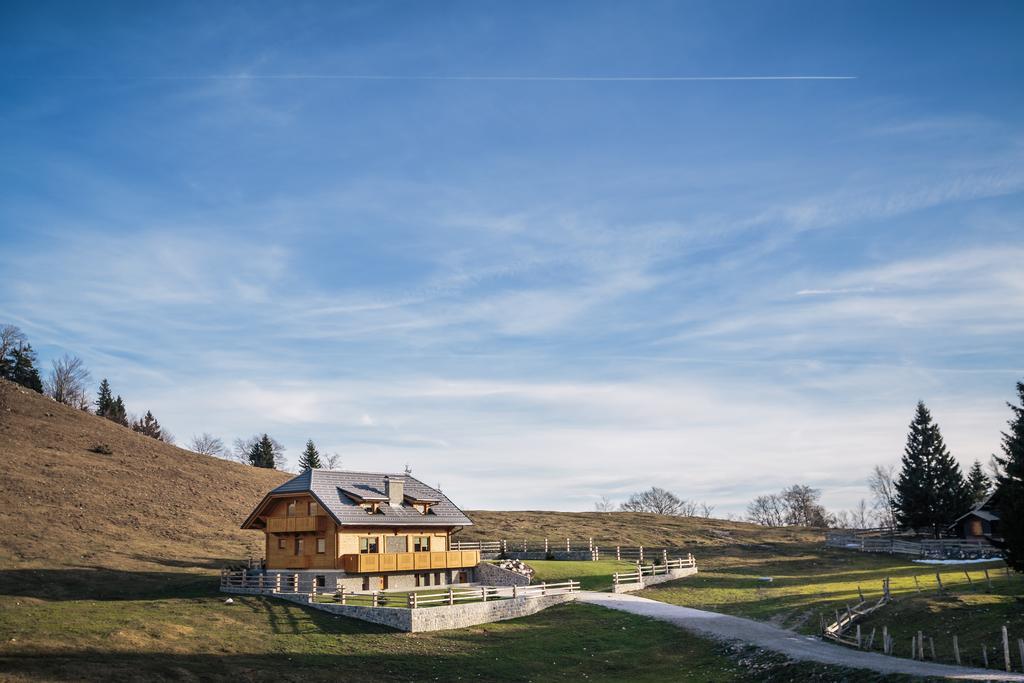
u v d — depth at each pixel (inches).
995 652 1413.6
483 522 4456.2
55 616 1755.7
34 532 2790.4
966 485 3882.9
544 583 2413.9
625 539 4001.0
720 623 1975.9
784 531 4566.9
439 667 1642.5
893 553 3415.4
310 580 2245.3
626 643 1857.8
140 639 1633.9
